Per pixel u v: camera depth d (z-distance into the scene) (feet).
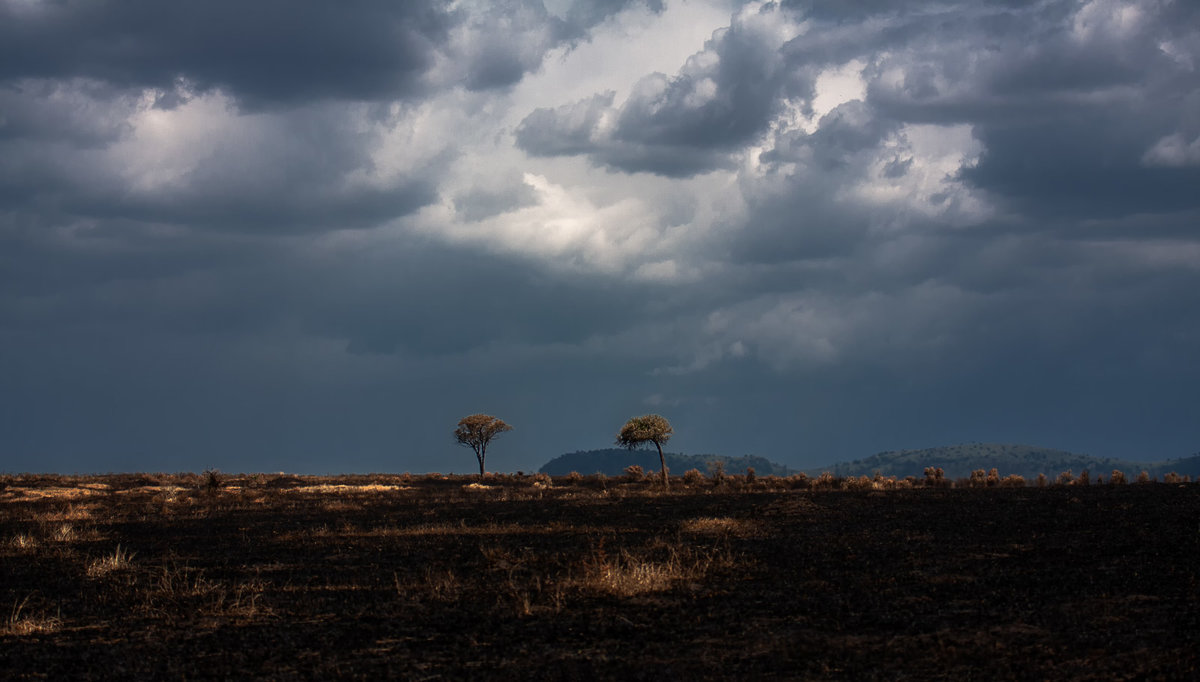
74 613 54.70
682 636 45.65
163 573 69.36
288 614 53.21
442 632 47.85
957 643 42.34
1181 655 39.04
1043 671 37.52
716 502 131.75
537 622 49.55
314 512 129.70
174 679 40.42
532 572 66.39
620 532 92.38
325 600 56.95
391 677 39.81
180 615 53.31
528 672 40.04
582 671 39.88
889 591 55.31
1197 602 49.26
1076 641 41.98
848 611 50.11
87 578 67.77
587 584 59.47
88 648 46.16
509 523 105.29
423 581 63.31
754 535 86.69
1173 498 115.85
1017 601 51.03
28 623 50.90
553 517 112.06
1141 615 46.65
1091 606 49.08
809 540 81.56
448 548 81.66
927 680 36.91
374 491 181.47
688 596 55.77
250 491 181.06
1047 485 171.53
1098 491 137.69
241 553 81.41
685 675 38.81
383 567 70.64
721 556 70.69
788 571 63.82
